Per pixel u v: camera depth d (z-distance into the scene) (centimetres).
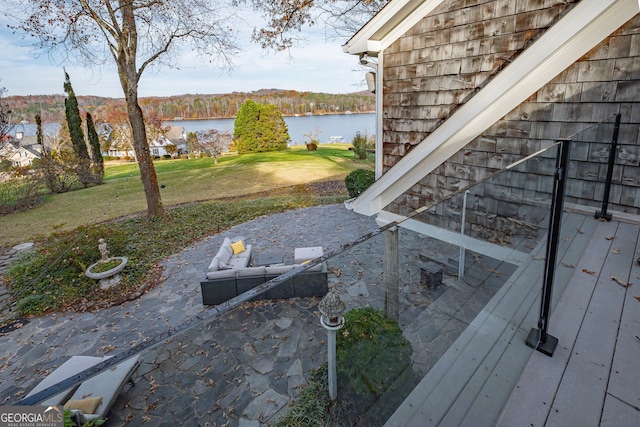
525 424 149
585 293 236
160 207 1173
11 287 739
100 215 1300
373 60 484
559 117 335
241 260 724
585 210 311
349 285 148
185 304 630
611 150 318
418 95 436
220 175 1845
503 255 189
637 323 204
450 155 416
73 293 687
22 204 1446
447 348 162
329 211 1164
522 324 193
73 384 100
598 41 303
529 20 327
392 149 485
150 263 817
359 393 136
